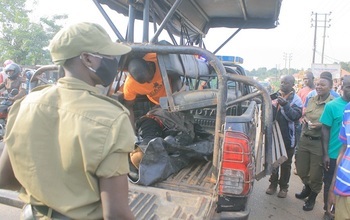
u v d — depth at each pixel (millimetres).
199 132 3689
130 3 3016
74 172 1265
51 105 1316
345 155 2705
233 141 2395
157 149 2746
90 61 1329
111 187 1230
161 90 3244
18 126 1354
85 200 1273
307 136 4516
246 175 2396
